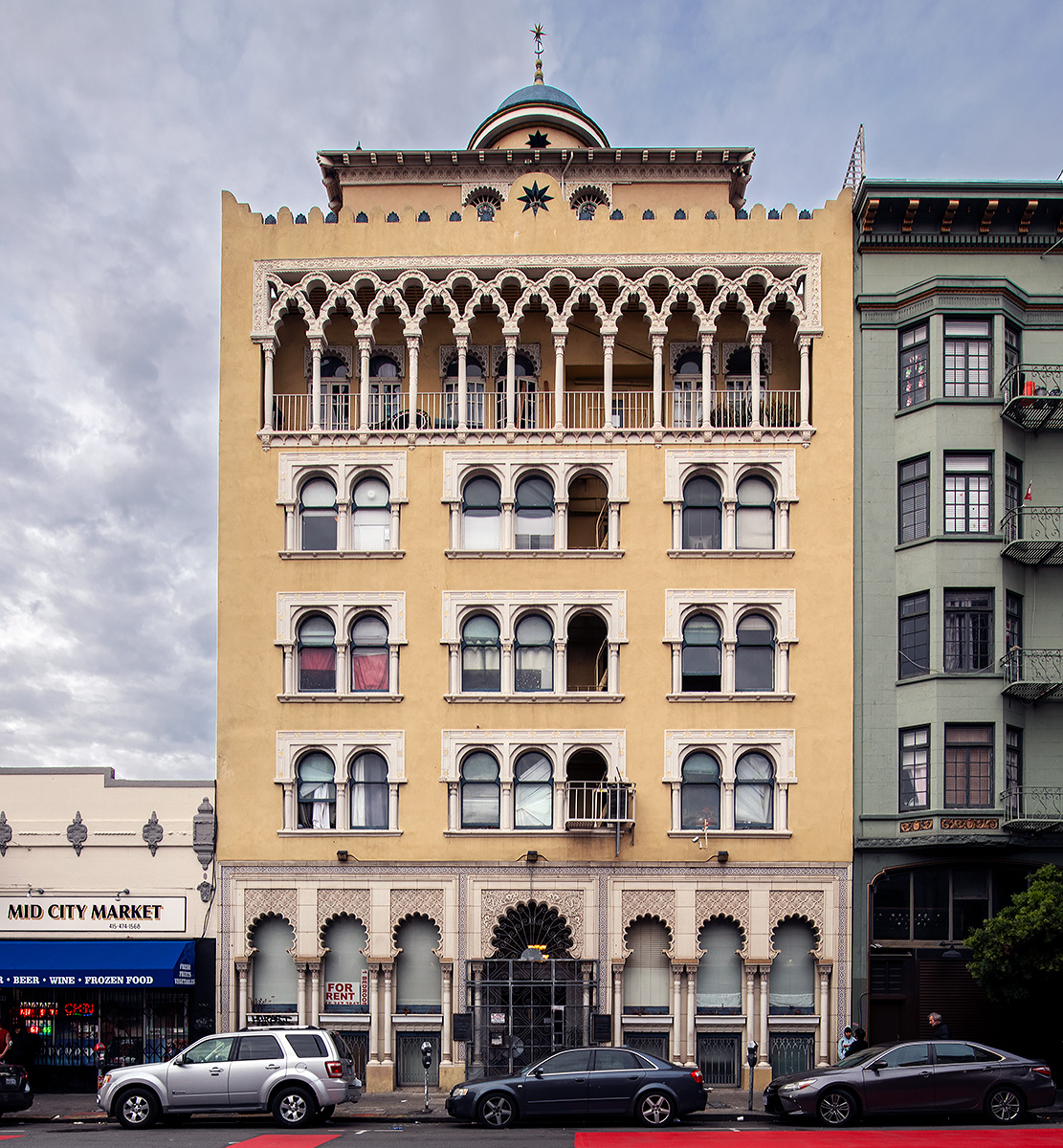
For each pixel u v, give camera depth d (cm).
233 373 2917
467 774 2778
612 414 2981
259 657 2817
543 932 2702
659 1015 2661
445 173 3300
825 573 2800
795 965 2695
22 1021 2720
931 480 2761
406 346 2988
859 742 2742
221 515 2870
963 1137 1781
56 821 2797
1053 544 2669
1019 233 2891
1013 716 2706
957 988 2622
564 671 2781
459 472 2864
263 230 2942
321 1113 2089
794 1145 1714
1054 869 2439
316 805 2786
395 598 2819
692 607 2802
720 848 2703
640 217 2914
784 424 2928
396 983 2706
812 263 2895
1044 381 2820
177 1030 2716
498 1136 1877
